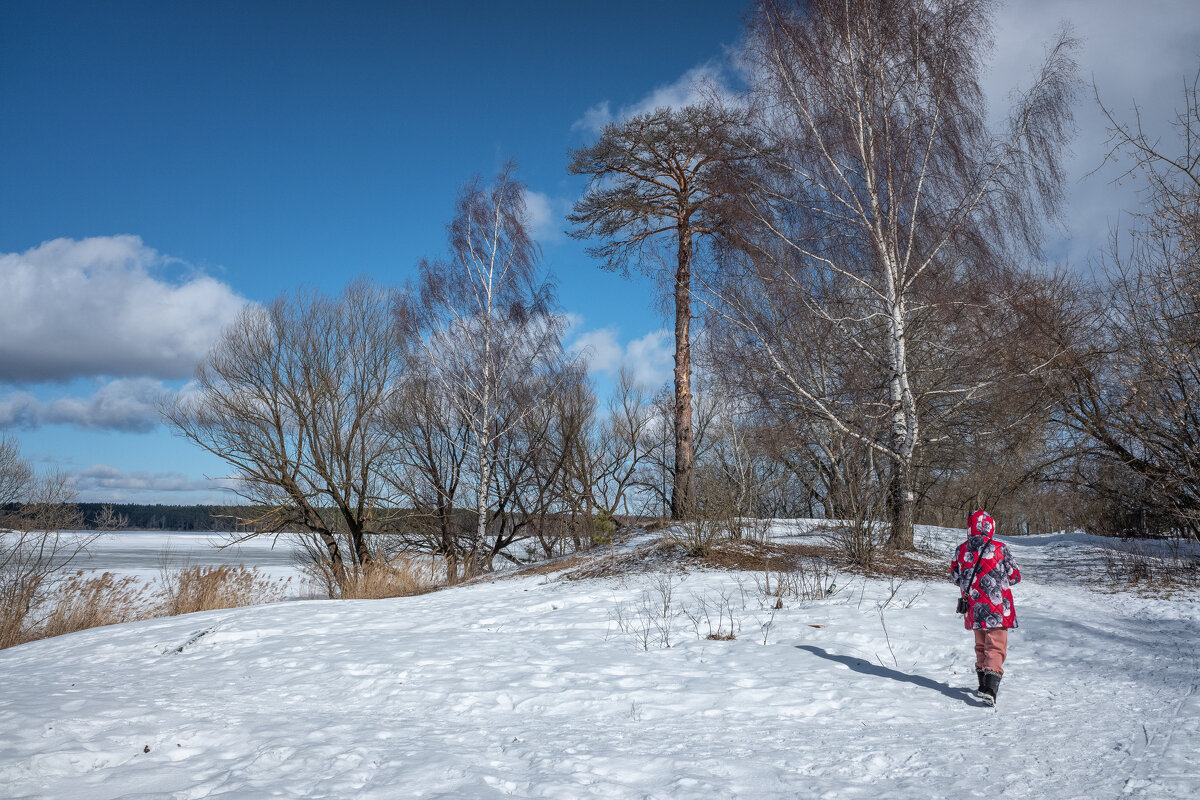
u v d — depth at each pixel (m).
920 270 14.06
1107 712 5.60
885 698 6.20
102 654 10.10
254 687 7.26
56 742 5.20
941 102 13.97
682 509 16.64
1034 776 4.19
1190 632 8.54
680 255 20.47
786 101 14.77
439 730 5.46
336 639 9.84
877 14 14.27
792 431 16.52
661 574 13.61
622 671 7.33
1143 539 18.14
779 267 15.12
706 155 18.55
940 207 14.25
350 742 5.07
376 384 23.45
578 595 12.54
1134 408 14.11
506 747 4.92
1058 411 15.91
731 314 16.38
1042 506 22.69
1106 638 8.24
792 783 4.12
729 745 4.92
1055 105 13.56
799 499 25.12
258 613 12.84
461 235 23.20
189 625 12.04
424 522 24.36
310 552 23.12
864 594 10.93
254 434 22.33
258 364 22.50
